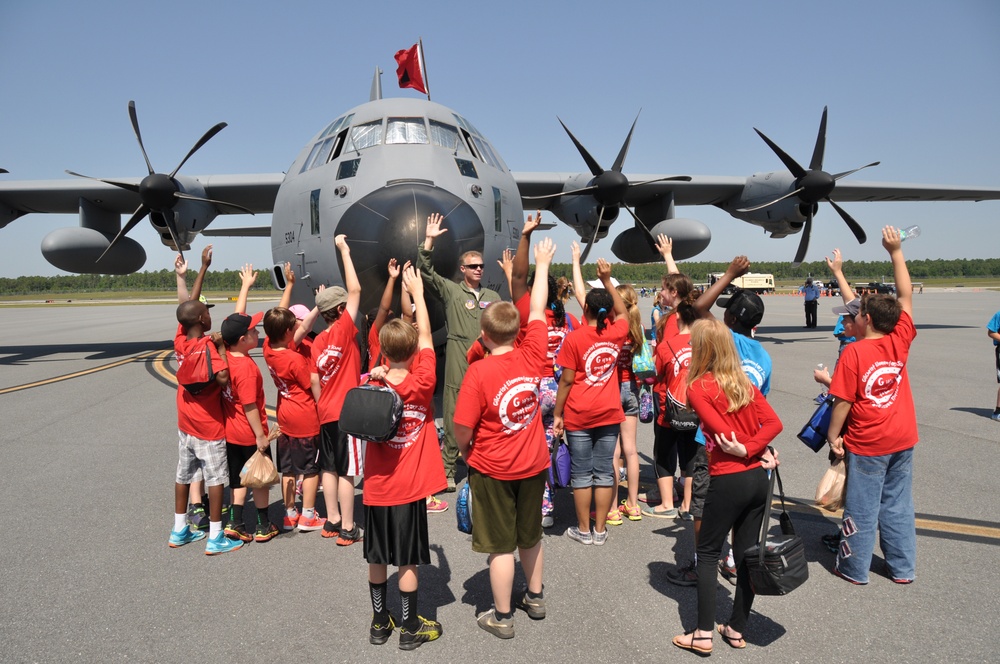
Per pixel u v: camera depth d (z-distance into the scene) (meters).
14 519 4.91
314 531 4.74
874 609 3.43
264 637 3.21
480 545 3.19
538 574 3.35
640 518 4.89
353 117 8.34
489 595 3.70
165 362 15.00
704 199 17.94
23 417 8.70
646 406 5.25
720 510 3.02
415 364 3.37
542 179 14.78
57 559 4.19
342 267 7.16
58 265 15.53
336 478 4.54
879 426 3.58
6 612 3.47
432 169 7.33
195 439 4.22
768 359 4.00
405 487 3.13
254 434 4.37
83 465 6.36
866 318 3.65
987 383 10.34
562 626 3.32
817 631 3.22
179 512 4.37
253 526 4.84
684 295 4.79
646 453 6.79
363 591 3.74
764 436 2.93
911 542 3.67
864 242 15.11
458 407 3.17
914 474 5.69
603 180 12.07
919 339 16.95
